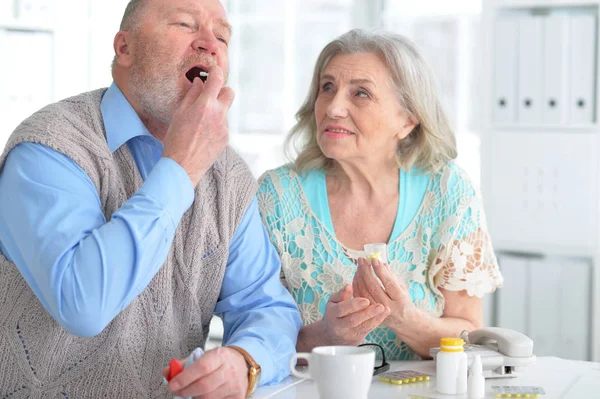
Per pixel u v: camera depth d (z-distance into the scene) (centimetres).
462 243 179
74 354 138
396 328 163
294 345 149
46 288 125
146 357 144
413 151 183
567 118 317
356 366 114
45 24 346
